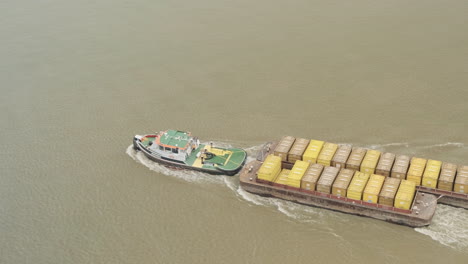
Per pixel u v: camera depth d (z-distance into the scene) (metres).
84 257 101.25
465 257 96.50
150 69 166.62
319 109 142.75
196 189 117.25
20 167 127.12
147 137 130.38
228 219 108.69
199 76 161.12
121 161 127.69
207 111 144.38
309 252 99.75
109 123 141.88
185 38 184.75
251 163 119.69
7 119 145.25
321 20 191.62
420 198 106.56
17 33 194.88
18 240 106.12
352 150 118.38
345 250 99.69
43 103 152.00
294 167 113.19
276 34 183.50
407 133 131.25
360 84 152.25
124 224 108.69
